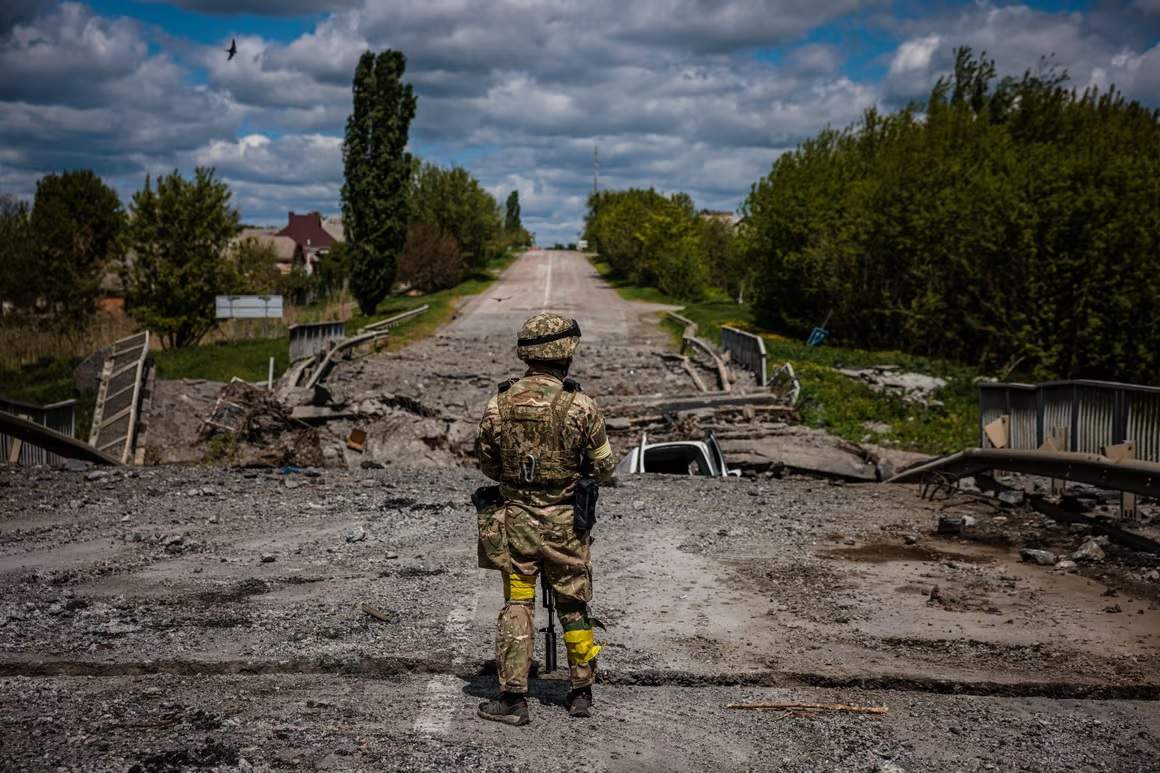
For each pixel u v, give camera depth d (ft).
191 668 15.70
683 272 192.75
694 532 28.27
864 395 71.97
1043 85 134.10
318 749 12.47
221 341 113.60
